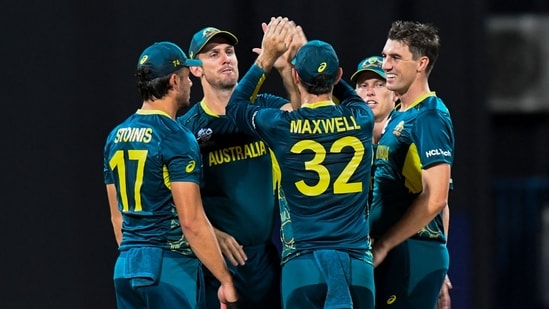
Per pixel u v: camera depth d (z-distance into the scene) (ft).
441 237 47.93
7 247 74.28
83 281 74.84
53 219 74.64
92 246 75.00
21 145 74.23
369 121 44.52
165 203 44.75
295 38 47.21
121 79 74.49
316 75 43.65
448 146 44.32
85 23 74.33
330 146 43.78
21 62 74.18
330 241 43.80
